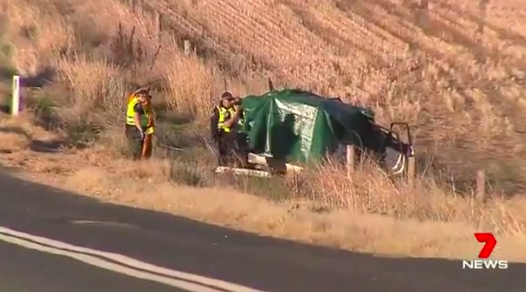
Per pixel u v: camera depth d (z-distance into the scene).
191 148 82.38
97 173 60.53
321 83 133.75
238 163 74.44
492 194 68.00
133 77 106.81
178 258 37.03
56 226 43.50
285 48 165.12
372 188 58.09
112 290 31.77
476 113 121.62
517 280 34.22
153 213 48.59
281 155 77.12
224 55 141.62
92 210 48.81
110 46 118.31
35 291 31.61
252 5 181.75
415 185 60.97
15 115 86.81
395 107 118.44
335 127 76.56
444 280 34.12
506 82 158.00
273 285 32.69
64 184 57.84
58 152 73.06
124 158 71.62
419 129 107.00
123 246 39.19
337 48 175.50
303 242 41.81
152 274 34.09
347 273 35.06
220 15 170.38
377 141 77.69
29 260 36.22
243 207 50.00
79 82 96.62
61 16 132.12
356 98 122.12
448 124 111.88
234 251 38.91
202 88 101.94
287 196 61.03
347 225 46.00
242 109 77.88
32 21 128.12
